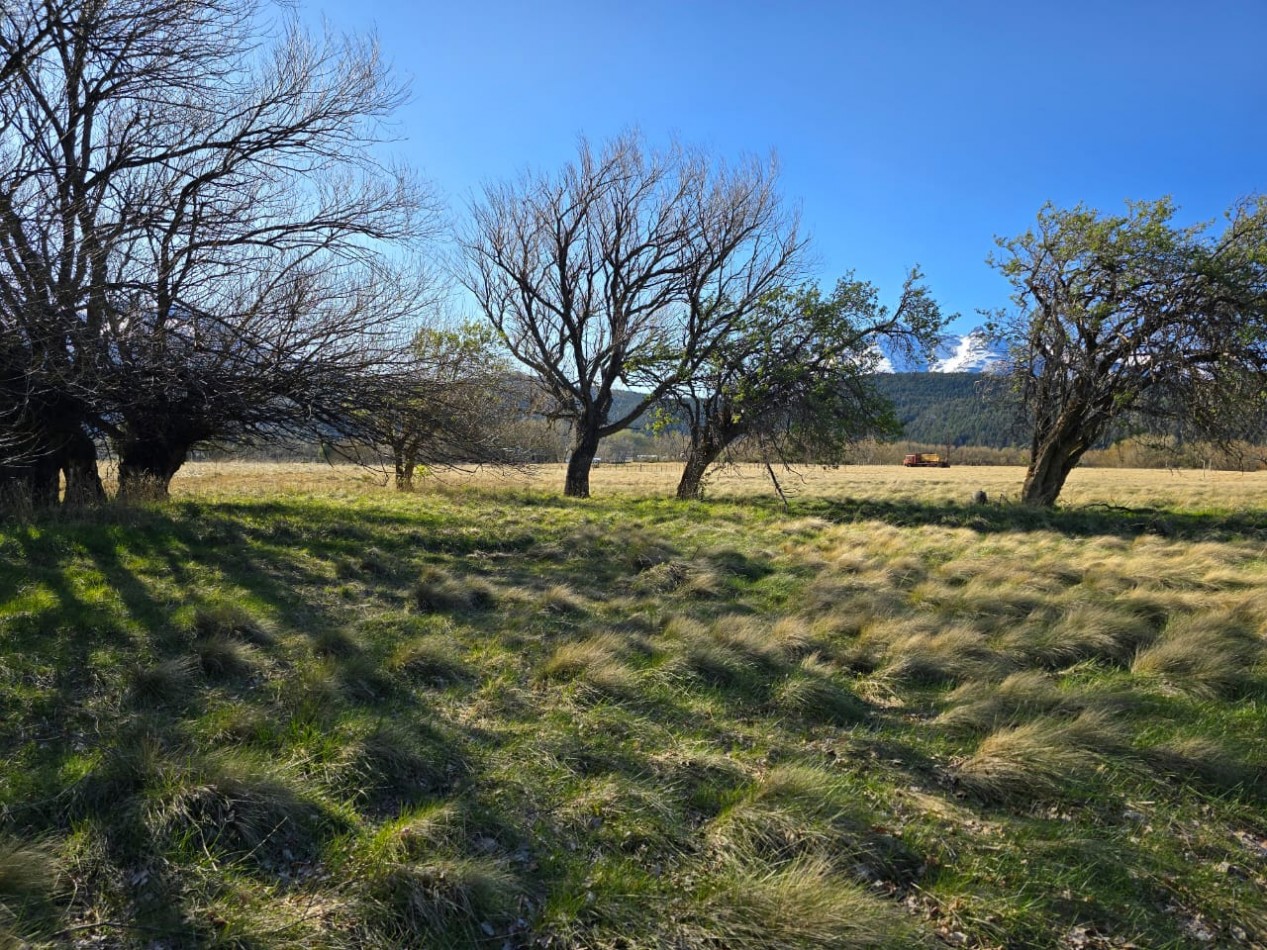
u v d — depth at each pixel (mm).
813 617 7062
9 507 9391
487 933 2875
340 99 11953
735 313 20922
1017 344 20438
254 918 2820
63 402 9977
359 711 4551
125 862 3096
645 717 4766
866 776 4121
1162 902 3182
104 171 10438
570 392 22750
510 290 22469
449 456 12922
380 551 9492
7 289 8242
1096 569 9438
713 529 13367
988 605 7469
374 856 3166
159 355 9750
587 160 21359
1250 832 3686
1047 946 2908
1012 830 3607
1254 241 16406
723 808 3711
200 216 10508
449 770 3992
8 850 2934
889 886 3242
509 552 10516
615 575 9219
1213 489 32969
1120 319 17812
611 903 3025
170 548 8391
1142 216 17094
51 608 5914
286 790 3484
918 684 5539
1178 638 5902
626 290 21953
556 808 3670
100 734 4047
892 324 20109
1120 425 18609
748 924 2883
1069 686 5383
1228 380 16234
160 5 10266
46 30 9812
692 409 21688
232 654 5148
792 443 20375
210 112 11164
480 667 5527
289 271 10977
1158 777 4098
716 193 21531
